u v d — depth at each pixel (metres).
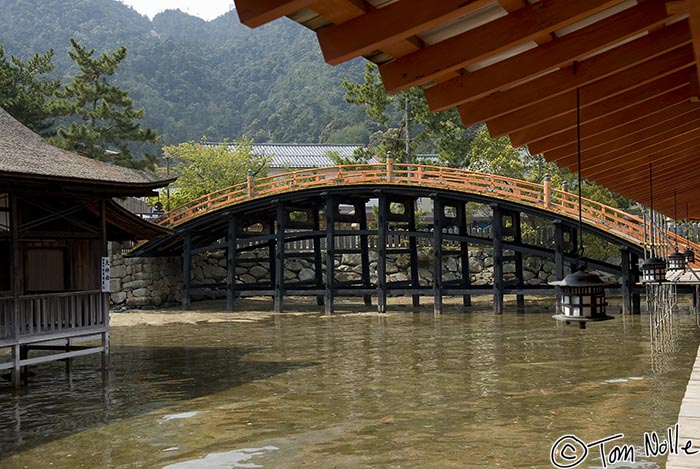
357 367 13.88
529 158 32.84
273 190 26.22
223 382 12.45
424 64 3.49
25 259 14.28
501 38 3.34
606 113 5.75
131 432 8.88
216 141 94.19
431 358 14.88
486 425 8.84
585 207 22.83
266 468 7.20
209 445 8.16
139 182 13.86
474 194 24.00
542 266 31.33
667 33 4.30
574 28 3.84
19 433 8.95
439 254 24.70
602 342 16.78
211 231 30.20
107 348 13.91
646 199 15.09
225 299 33.06
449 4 2.79
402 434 8.48
